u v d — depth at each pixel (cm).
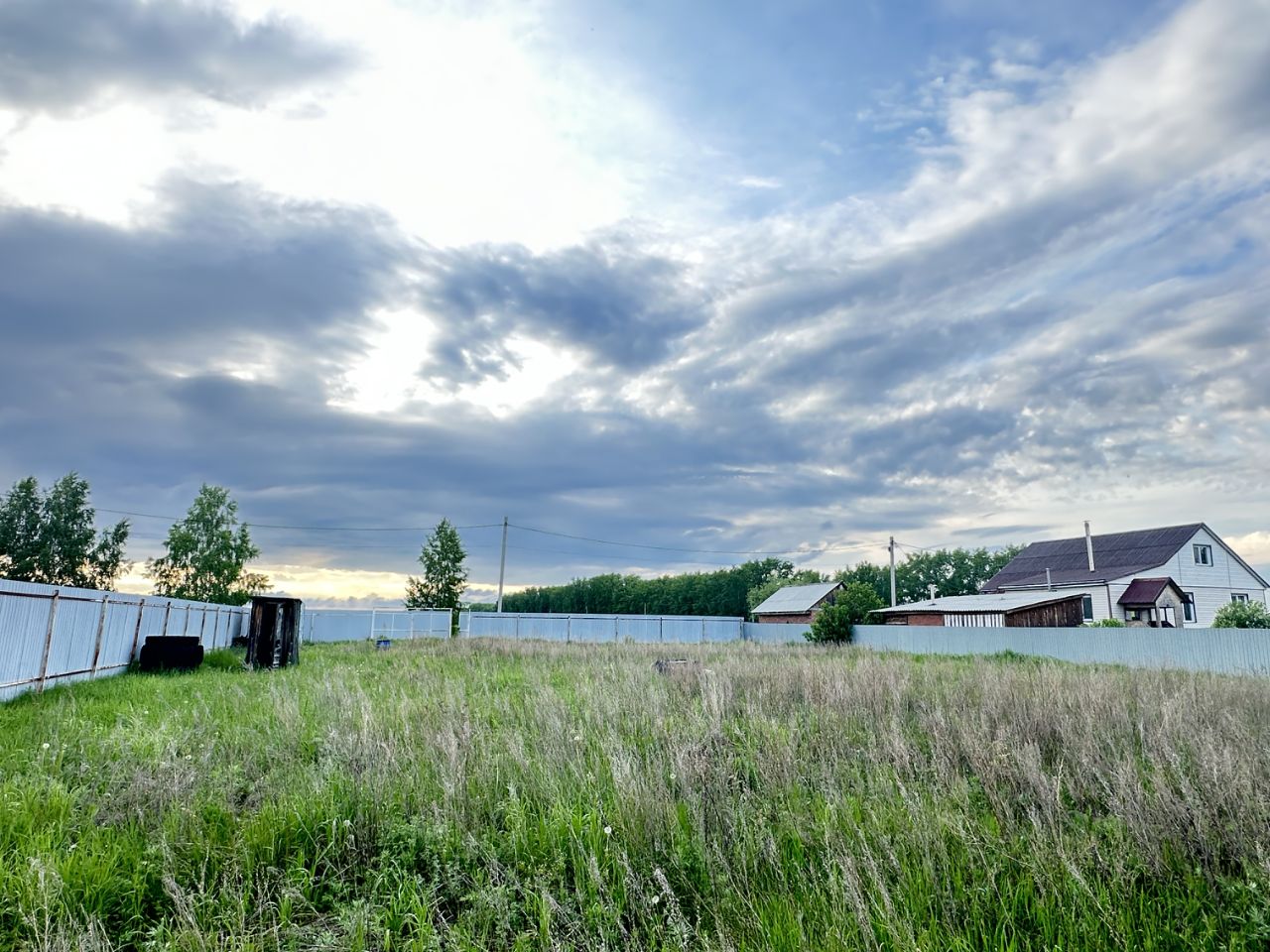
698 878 407
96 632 1498
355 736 662
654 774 548
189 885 410
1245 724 727
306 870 425
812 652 2370
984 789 533
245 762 657
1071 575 3888
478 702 987
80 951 319
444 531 4741
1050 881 362
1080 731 691
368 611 4341
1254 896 352
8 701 1095
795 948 312
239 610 2898
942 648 2817
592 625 4359
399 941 355
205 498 4097
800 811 496
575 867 415
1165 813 439
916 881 368
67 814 500
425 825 479
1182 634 2123
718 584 7288
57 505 3634
